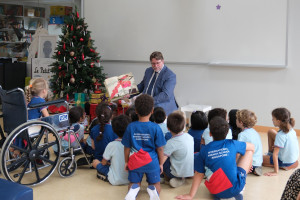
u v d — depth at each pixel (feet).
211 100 17.53
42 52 22.08
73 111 12.09
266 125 16.51
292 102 15.90
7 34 24.79
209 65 17.31
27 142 10.00
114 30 19.61
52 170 10.64
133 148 9.30
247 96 16.74
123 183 10.51
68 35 17.99
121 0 19.21
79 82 18.20
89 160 12.05
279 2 15.60
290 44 15.66
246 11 16.28
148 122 9.30
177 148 9.95
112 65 19.94
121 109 16.55
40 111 11.16
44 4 24.02
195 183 9.37
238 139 10.95
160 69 14.01
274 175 11.30
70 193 9.98
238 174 8.92
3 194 6.79
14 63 22.07
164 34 18.24
